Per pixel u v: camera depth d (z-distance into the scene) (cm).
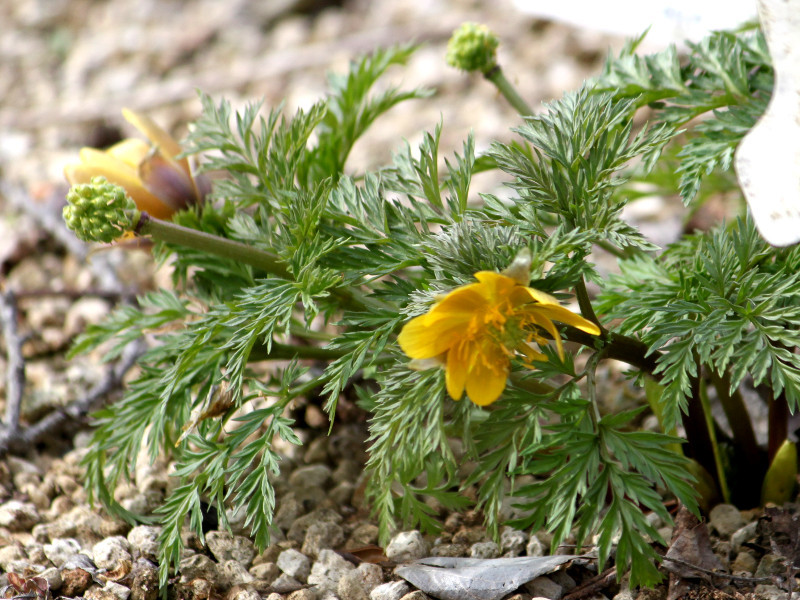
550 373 44
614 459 47
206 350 47
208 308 49
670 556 45
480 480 49
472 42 50
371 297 47
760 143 42
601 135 44
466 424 44
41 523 49
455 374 43
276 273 46
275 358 48
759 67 48
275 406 45
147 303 50
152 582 46
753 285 44
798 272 44
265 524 44
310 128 48
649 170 46
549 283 43
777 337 43
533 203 44
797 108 42
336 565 47
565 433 43
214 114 49
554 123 44
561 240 43
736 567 46
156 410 47
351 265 45
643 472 43
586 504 43
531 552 47
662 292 45
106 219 44
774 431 47
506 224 44
